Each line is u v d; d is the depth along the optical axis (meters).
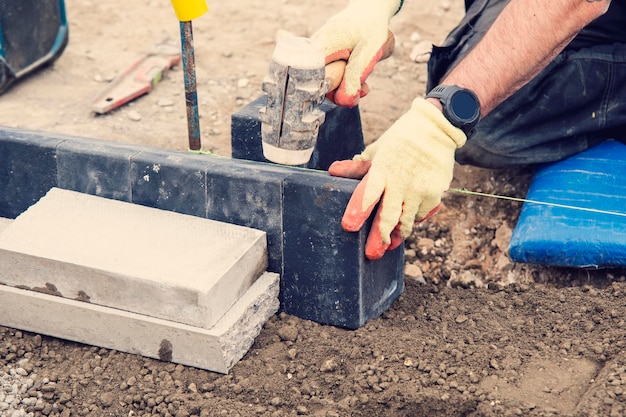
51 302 2.02
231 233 2.03
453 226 2.28
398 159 1.95
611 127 2.22
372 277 2.04
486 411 1.90
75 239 2.02
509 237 2.24
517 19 1.96
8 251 2.01
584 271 2.15
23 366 2.01
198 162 2.06
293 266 2.05
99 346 2.03
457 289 2.15
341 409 1.92
